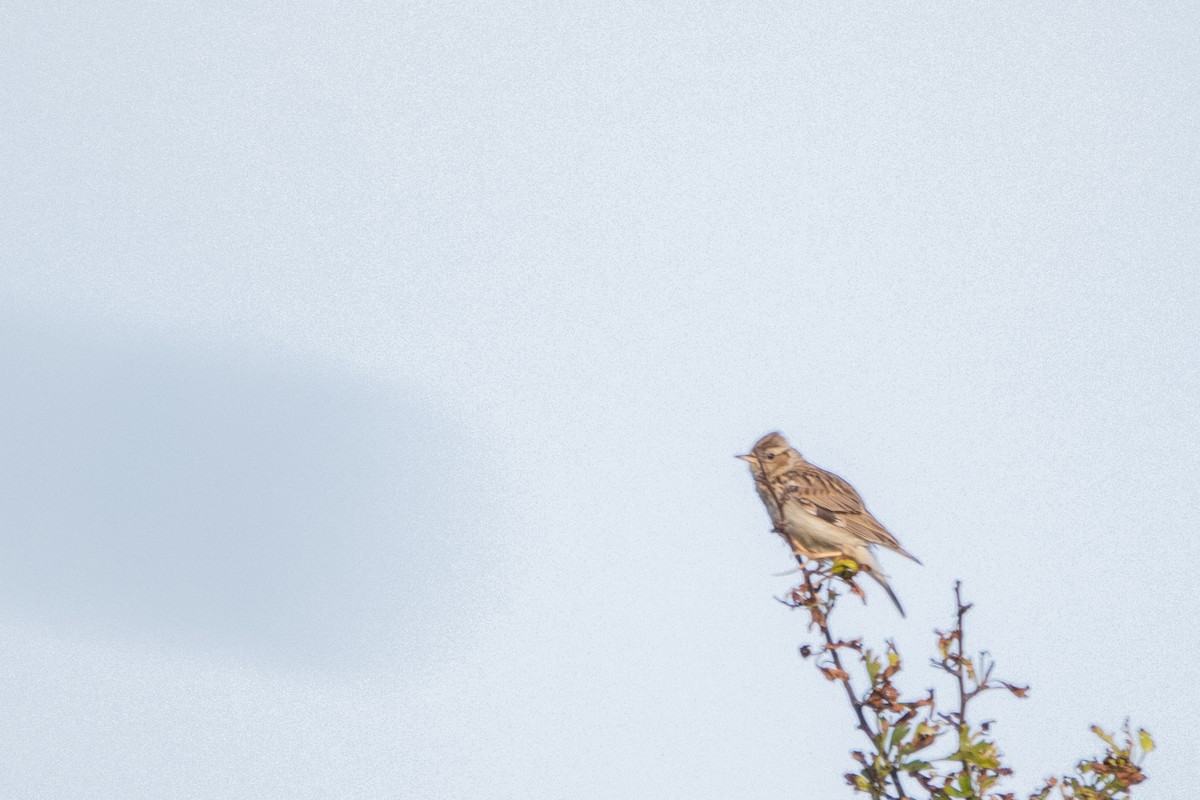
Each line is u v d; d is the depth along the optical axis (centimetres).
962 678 1117
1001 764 1086
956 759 1098
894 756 1109
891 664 1126
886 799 1107
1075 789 1123
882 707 1113
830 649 1138
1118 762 1112
